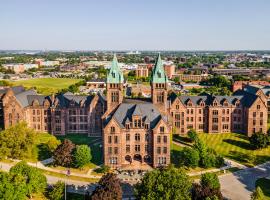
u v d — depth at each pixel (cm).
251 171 14025
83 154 13762
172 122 19100
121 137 14350
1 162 14588
